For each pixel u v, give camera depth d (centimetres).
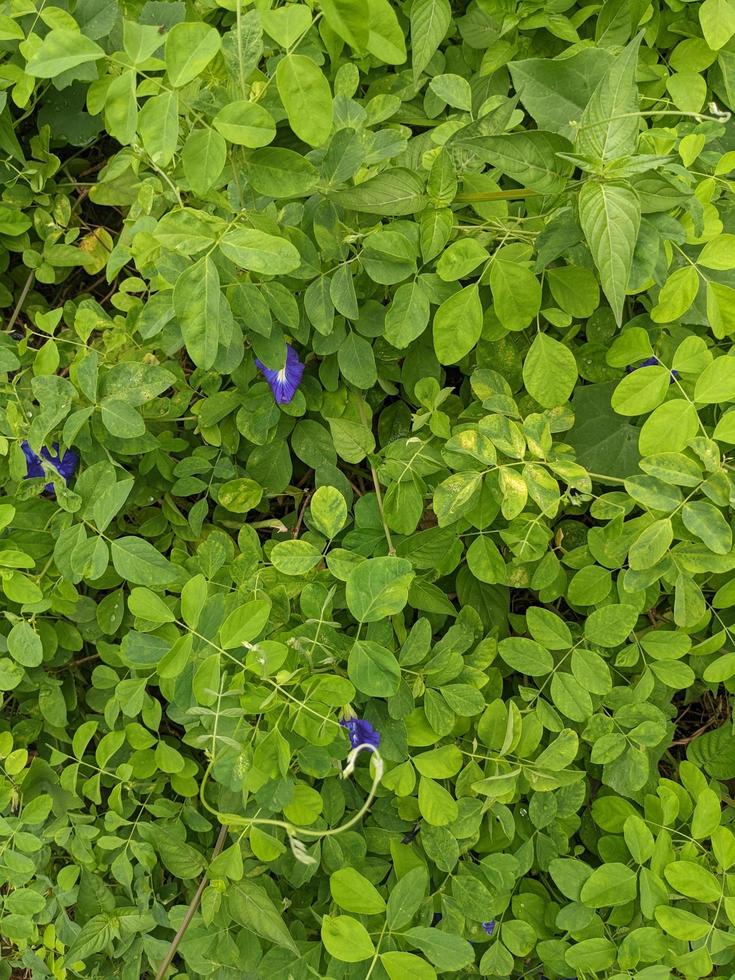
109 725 62
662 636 59
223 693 53
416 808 60
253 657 53
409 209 54
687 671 58
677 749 69
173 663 54
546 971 61
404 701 57
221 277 53
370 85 64
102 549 56
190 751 67
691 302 55
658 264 54
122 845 65
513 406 56
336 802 59
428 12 59
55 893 66
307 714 53
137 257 55
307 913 62
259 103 53
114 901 65
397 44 55
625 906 59
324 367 61
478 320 55
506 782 57
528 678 64
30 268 71
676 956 56
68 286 73
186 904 67
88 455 60
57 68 49
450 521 55
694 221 51
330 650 56
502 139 49
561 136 49
